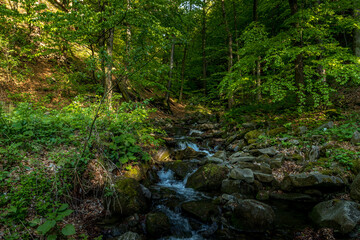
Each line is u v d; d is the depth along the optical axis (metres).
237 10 17.50
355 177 4.54
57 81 10.48
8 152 4.21
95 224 3.98
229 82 9.28
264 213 4.08
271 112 10.21
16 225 3.28
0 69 9.15
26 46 9.77
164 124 12.66
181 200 4.95
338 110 8.08
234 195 4.96
